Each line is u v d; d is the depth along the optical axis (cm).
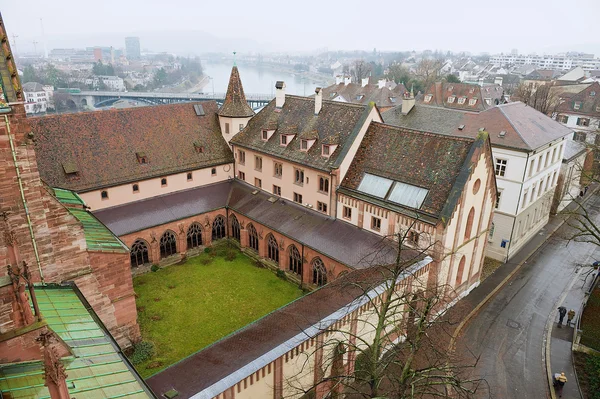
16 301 1653
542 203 6100
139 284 4519
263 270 4872
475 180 3953
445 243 3753
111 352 2125
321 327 2764
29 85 19025
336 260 4041
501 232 5391
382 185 4178
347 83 11712
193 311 4094
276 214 4906
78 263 3000
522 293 4709
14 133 2194
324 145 4544
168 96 19338
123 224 4578
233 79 5591
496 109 5700
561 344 3891
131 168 4888
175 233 4928
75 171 4488
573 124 10012
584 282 4619
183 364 2623
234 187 5609
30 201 2345
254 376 2436
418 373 2327
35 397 1627
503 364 3631
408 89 15300
